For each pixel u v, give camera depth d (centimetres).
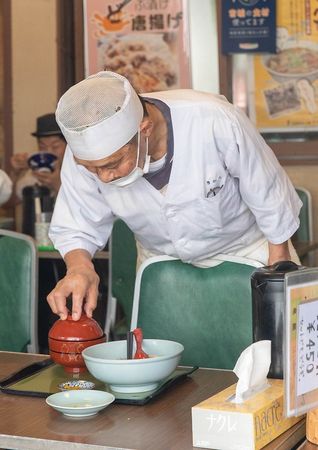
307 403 144
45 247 405
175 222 229
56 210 240
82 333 192
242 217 242
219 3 469
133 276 351
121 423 159
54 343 193
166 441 149
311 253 462
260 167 229
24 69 504
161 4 478
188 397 176
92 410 161
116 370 171
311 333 145
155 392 175
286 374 140
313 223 470
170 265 231
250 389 151
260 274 169
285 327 139
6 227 449
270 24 465
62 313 199
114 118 192
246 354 150
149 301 230
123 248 353
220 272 223
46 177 459
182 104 220
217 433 144
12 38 504
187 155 221
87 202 235
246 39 468
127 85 199
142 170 206
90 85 200
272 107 471
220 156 224
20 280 263
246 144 223
